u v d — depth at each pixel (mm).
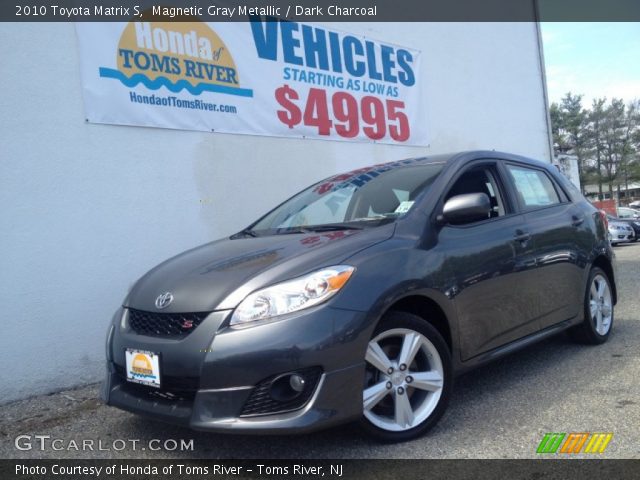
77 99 4941
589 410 3473
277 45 6453
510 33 9914
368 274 2980
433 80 8453
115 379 3238
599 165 61906
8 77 4609
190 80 5684
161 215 5422
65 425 3832
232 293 2891
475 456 2938
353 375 2816
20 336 4543
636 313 6180
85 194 4957
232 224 5949
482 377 4246
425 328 3172
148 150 5359
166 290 3145
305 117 6684
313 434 3293
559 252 4391
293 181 6527
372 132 7465
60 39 4879
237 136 6035
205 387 2758
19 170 4625
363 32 7445
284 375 2709
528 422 3338
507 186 4246
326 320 2773
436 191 3674
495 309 3676
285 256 3119
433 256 3320
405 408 3088
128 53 5266
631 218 21156
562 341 5141
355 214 3807
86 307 4895
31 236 4656
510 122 9781
